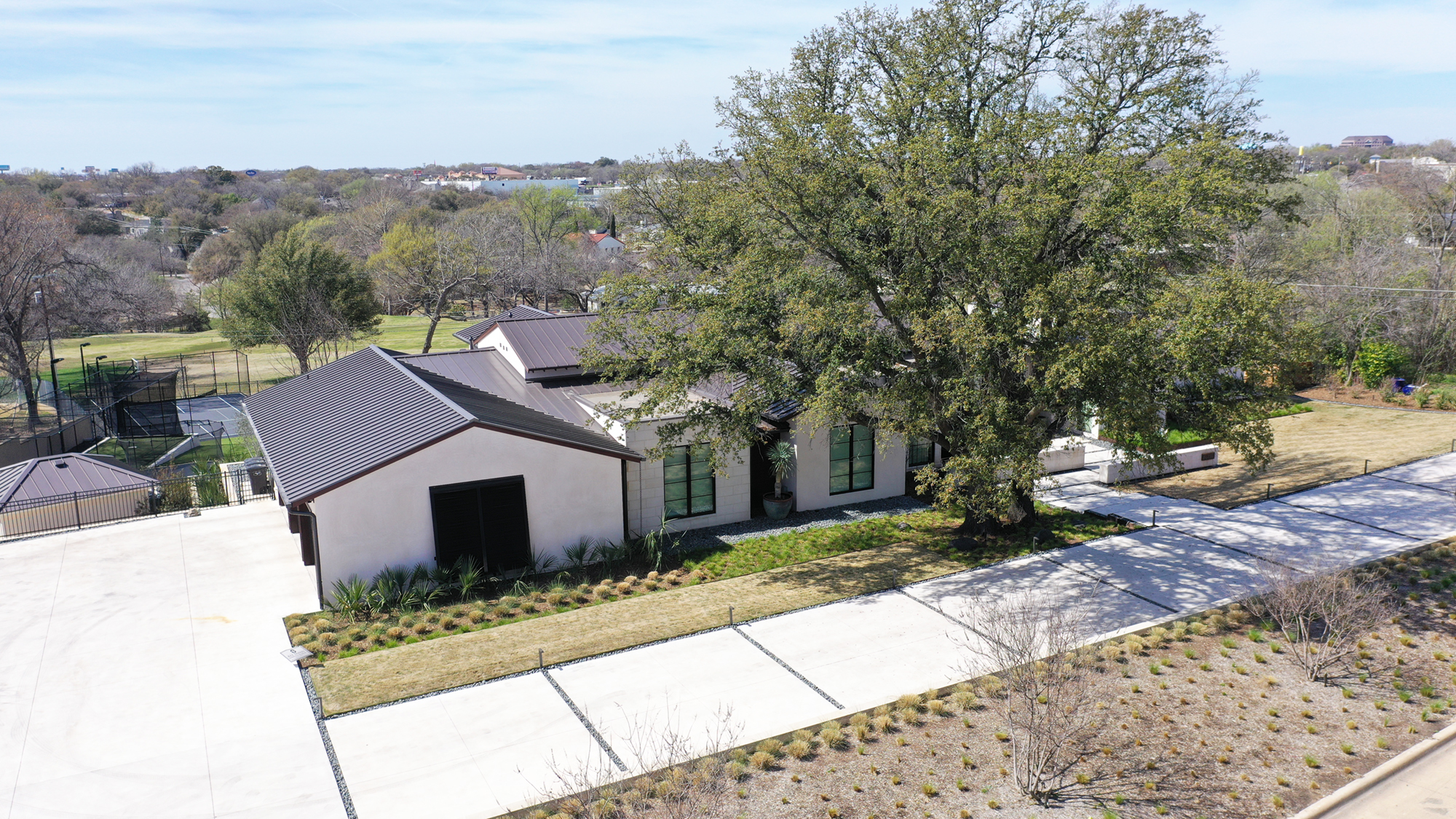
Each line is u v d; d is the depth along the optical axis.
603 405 21.77
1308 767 12.12
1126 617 16.98
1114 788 11.66
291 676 15.08
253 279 53.31
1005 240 16.83
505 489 19.09
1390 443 29.48
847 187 18.30
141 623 17.05
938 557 20.55
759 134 20.25
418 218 96.31
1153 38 19.08
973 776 11.95
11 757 12.66
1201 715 13.45
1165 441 17.11
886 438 21.25
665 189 34.03
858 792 11.63
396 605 17.84
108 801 11.68
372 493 17.91
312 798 11.73
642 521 21.97
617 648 16.06
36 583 19.00
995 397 17.53
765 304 19.17
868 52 21.50
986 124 18.84
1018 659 13.10
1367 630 15.69
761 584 19.09
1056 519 22.95
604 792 11.52
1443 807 11.24
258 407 25.84
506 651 15.95
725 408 20.56
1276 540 20.91
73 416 41.81
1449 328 37.47
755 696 14.27
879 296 19.23
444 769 12.38
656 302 20.33
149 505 24.14
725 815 11.12
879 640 16.25
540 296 72.38
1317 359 20.42
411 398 21.30
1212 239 16.61
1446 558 19.52
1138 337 16.56
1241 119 20.09
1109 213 16.83
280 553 20.83
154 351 66.50
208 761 12.58
